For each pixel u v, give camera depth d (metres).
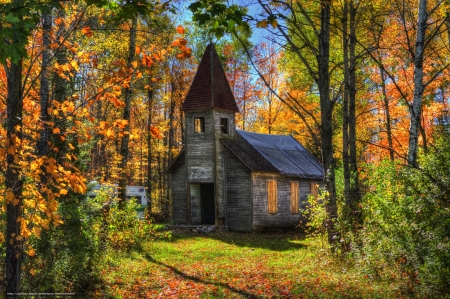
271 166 27.19
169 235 18.61
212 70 26.64
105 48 18.94
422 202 8.30
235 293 9.70
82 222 9.56
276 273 12.14
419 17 10.55
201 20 4.98
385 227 9.27
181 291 9.98
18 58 3.85
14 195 5.05
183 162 27.94
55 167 5.20
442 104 18.25
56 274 7.88
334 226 12.90
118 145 33.22
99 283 10.20
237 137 28.61
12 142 5.00
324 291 9.46
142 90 31.05
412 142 10.30
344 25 14.97
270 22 5.15
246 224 25.55
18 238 5.14
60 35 6.61
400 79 18.00
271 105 40.25
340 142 30.98
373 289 9.25
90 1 4.71
